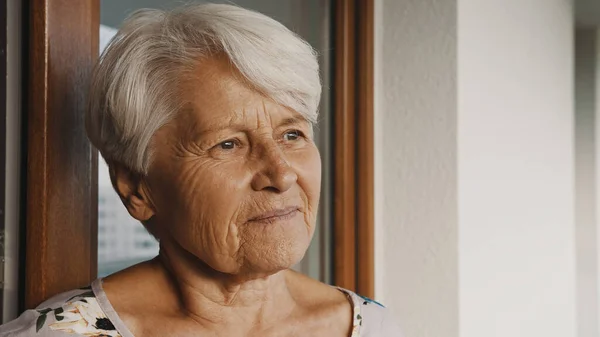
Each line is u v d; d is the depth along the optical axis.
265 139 0.78
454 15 1.60
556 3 2.48
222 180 0.76
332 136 1.61
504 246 1.89
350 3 1.63
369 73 1.65
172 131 0.78
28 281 0.90
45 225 0.90
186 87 0.76
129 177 0.84
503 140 1.88
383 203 1.71
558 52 2.50
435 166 1.63
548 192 2.35
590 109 3.42
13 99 0.92
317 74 0.83
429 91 1.64
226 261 0.78
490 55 1.79
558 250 2.48
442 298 1.62
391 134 1.70
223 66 0.76
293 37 0.79
